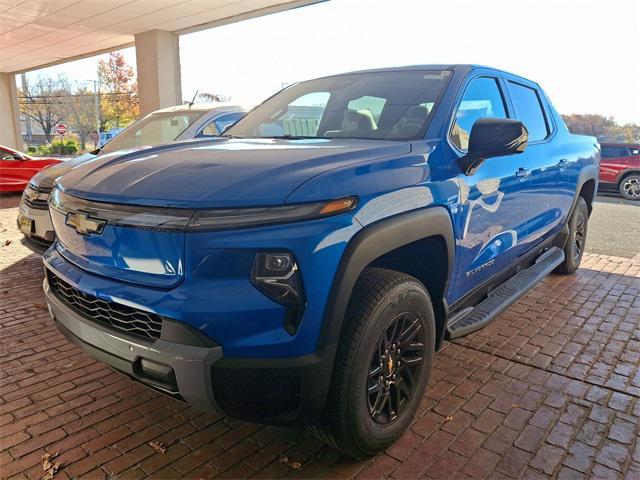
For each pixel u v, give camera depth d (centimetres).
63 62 1991
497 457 233
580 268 554
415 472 222
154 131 589
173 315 178
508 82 360
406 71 319
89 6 1154
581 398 284
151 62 1387
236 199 179
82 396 282
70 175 238
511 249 340
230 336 177
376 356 214
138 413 266
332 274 183
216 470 223
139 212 188
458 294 285
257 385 183
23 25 1344
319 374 186
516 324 391
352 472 222
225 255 176
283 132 311
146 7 1150
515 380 304
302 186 184
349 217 189
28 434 247
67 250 230
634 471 225
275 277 176
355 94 311
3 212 904
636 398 285
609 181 1309
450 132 269
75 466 225
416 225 216
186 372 177
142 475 219
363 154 221
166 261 184
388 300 207
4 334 365
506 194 308
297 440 245
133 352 191
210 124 564
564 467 227
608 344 356
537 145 377
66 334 231
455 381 301
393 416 230
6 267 538
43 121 5028
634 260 600
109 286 198
